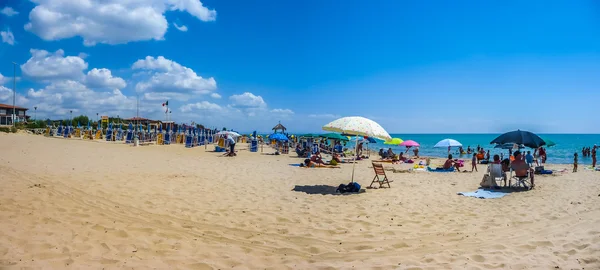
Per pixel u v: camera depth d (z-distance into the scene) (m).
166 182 10.48
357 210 7.79
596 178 14.59
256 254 4.94
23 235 5.01
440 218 7.21
